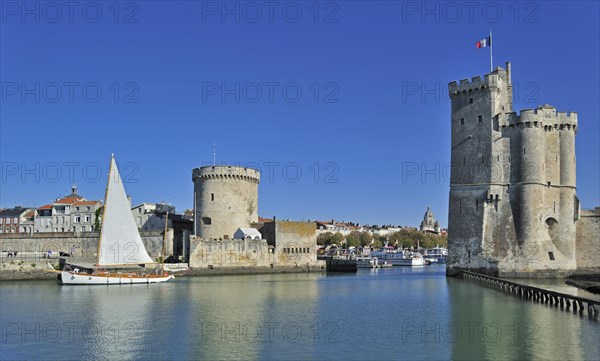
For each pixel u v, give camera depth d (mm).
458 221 85875
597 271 81500
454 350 32906
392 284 76750
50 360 31766
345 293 63844
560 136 83500
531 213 80000
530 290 55750
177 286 74000
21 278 85250
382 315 46031
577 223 83312
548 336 36094
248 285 75562
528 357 30922
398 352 32562
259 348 33906
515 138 82562
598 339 35031
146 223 122188
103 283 75875
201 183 111062
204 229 109750
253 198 114750
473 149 85250
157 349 33938
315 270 110062
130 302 55594
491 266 81938
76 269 81375
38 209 141875
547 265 79750
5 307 52281
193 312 48250
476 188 84438
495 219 82750
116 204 81438
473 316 44688
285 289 69438
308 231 110812
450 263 86562
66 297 60469
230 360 31219
